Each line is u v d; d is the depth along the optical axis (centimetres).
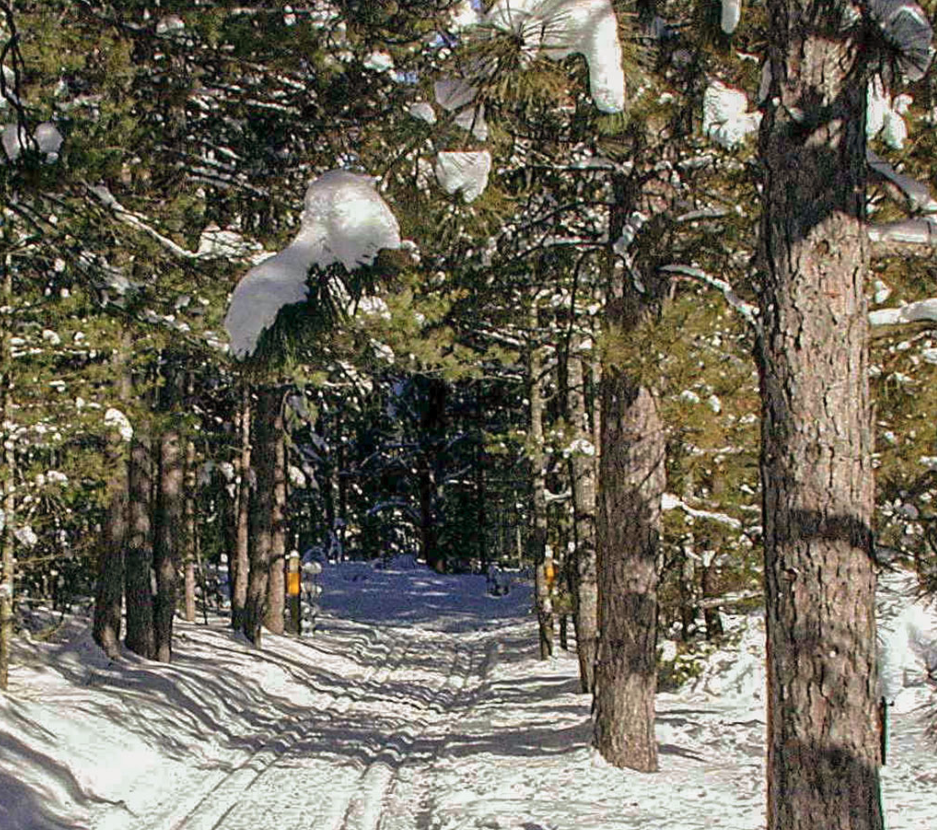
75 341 1273
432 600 4231
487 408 4397
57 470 1429
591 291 1470
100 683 1570
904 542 987
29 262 1272
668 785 1060
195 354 1102
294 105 973
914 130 757
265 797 1118
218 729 1538
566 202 1227
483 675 2333
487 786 1091
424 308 1086
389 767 1290
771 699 538
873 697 522
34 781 1016
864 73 541
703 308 980
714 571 1582
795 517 530
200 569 3038
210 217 1164
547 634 2439
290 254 516
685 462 1348
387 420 5234
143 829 989
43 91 848
